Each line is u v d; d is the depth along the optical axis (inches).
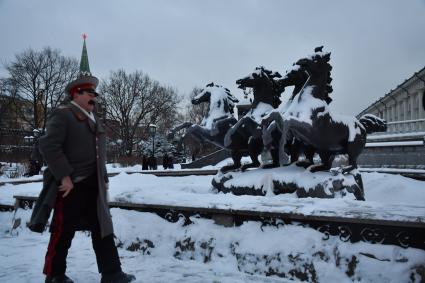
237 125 372.8
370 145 961.5
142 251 212.5
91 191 154.9
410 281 143.1
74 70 2447.1
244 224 192.4
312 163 337.1
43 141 145.6
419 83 1780.3
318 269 161.9
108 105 2551.7
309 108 311.4
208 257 192.2
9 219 311.1
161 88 2689.5
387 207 182.1
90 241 232.4
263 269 173.9
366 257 154.9
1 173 1230.9
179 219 213.8
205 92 454.0
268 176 317.1
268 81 379.2
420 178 620.4
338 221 164.1
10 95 2255.2
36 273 171.9
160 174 869.2
